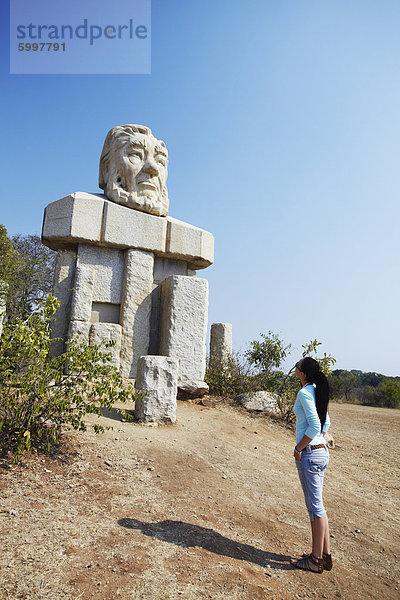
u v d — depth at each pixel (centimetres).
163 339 827
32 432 445
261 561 329
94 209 834
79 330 763
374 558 382
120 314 845
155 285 915
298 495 484
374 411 1702
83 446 472
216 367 939
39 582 250
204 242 948
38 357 442
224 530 365
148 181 909
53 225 834
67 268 839
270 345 955
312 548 334
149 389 614
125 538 316
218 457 543
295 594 295
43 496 353
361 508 501
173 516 367
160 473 451
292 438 738
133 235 860
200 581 283
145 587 265
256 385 930
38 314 438
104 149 964
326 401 349
